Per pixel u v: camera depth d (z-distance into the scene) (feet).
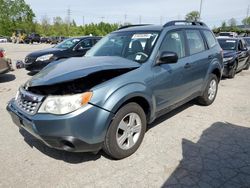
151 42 13.60
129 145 11.75
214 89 19.62
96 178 10.32
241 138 13.78
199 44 17.44
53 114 9.84
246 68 40.45
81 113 9.78
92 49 16.15
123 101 10.82
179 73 14.46
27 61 31.81
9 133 14.42
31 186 9.85
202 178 10.23
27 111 10.57
